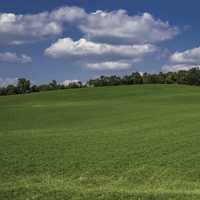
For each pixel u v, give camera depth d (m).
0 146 24.56
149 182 16.73
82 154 22.03
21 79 163.00
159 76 156.88
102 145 24.67
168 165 19.53
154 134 29.09
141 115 46.28
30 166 19.36
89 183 16.50
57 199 12.78
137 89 88.69
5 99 78.75
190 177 17.48
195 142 25.45
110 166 19.38
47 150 23.19
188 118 39.97
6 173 18.05
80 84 154.50
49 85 158.88
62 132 31.50
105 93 83.06
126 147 23.98
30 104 68.56
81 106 61.00
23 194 13.29
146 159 20.80
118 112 51.06
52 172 18.28
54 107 60.78
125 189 15.16
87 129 34.66
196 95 75.56
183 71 156.75
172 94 78.56
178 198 12.92
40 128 39.22
